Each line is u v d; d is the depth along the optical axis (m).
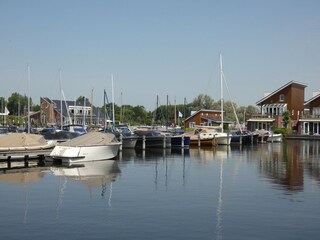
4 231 11.87
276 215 13.80
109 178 21.91
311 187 19.16
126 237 11.36
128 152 40.56
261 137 60.16
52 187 18.89
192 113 93.19
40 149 30.14
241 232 11.90
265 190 18.36
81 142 29.84
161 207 14.85
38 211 14.20
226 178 22.06
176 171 25.06
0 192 17.61
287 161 31.70
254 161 31.59
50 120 97.50
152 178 21.95
